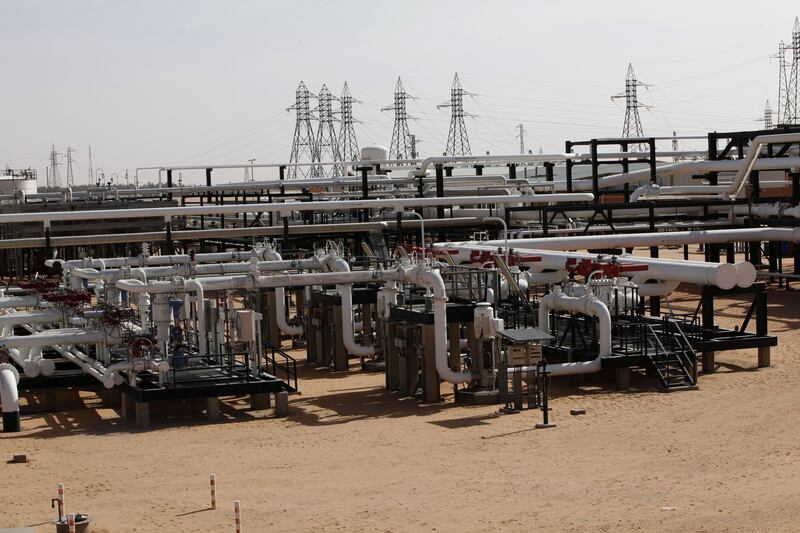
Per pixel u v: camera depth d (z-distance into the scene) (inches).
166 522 810.8
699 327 1445.6
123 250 2938.0
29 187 3762.3
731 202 2438.5
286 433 1130.7
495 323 1255.5
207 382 1221.1
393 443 1066.7
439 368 1264.8
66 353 1380.4
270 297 1806.1
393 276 1353.3
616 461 964.0
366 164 2694.4
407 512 822.5
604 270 1408.7
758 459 952.9
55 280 1497.3
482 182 2632.9
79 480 947.3
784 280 2529.5
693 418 1136.8
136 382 1218.0
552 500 842.8
